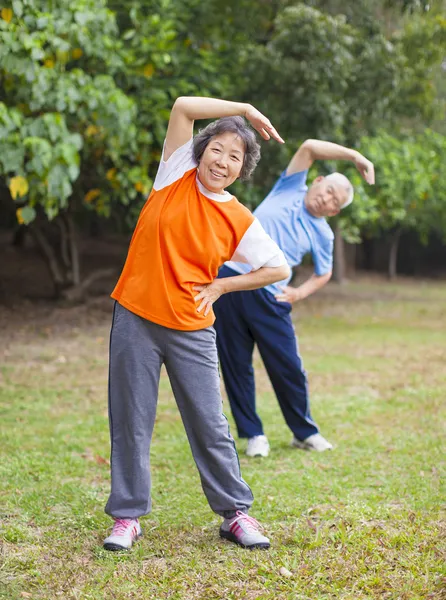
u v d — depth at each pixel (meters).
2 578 3.02
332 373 8.19
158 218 3.13
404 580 3.00
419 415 6.17
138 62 9.19
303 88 10.12
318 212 4.91
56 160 7.31
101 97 7.92
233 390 4.96
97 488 4.23
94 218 18.91
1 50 6.73
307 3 11.58
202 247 3.16
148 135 9.48
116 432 3.30
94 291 15.23
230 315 4.84
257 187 11.16
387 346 10.40
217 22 10.76
